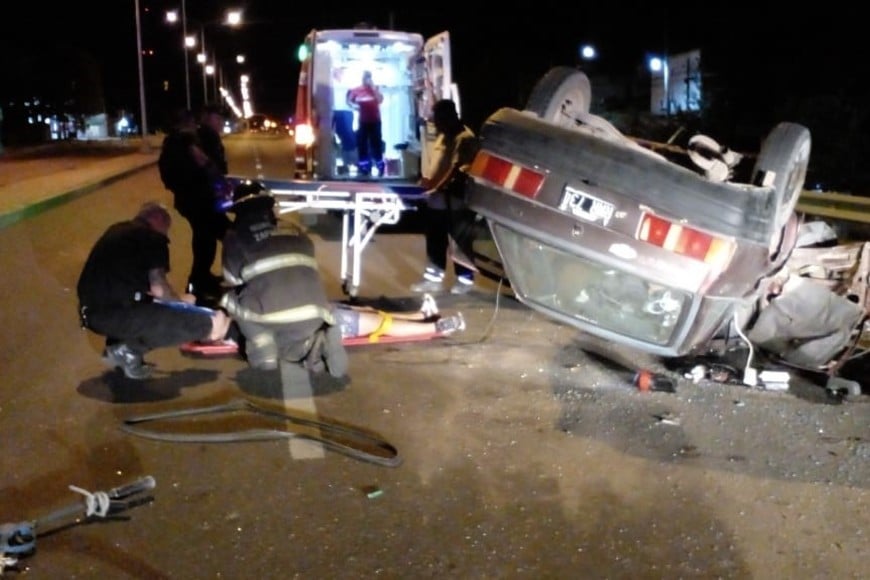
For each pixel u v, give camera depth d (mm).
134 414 5996
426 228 9570
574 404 6348
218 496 4887
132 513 4695
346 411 6129
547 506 4848
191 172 9000
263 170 28938
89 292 6434
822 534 4613
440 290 9680
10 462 5254
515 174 6051
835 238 7359
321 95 14508
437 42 13789
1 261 11367
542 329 8211
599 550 4414
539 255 6375
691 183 5676
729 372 6875
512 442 5664
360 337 7598
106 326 6410
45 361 7113
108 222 15477
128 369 6582
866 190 21266
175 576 4133
